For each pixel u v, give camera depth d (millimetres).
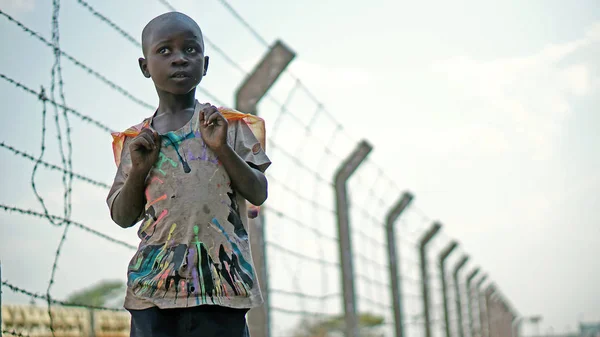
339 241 6969
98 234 3662
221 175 2426
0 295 3178
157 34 2447
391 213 9047
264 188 2504
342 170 7125
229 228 2426
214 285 2365
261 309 4891
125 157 2566
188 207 2387
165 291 2350
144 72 2561
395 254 8859
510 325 27688
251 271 2449
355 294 6930
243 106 4953
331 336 7199
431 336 10578
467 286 15523
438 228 10852
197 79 2479
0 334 3191
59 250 3428
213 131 2402
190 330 2369
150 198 2418
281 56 4988
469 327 15266
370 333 9211
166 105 2516
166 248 2377
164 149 2426
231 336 2406
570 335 37281
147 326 2367
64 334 7004
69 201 3479
